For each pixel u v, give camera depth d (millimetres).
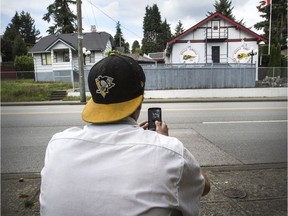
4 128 8844
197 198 1342
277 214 3225
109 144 1219
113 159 1180
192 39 29219
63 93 20312
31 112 12531
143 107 14062
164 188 1138
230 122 9523
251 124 9156
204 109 12945
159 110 1713
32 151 6293
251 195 3730
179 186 1216
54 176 1199
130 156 1175
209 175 4492
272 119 10117
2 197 3740
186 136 7477
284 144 6680
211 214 3227
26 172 4934
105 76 1262
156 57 47969
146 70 20422
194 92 19906
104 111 1286
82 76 17172
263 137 7367
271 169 4805
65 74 32000
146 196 1113
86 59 32719
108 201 1112
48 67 32625
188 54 29359
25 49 53344
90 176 1158
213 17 28656
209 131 8102
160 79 20500
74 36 34688
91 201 1125
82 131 1313
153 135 1273
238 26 28641
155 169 1147
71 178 1171
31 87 21297
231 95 20188
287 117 10586
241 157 5637
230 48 29281
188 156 1256
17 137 7621
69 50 31531
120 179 1135
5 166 5277
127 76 1263
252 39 29016
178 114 11328
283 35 47438
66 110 13102
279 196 3695
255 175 4492
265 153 5934
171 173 1167
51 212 1158
